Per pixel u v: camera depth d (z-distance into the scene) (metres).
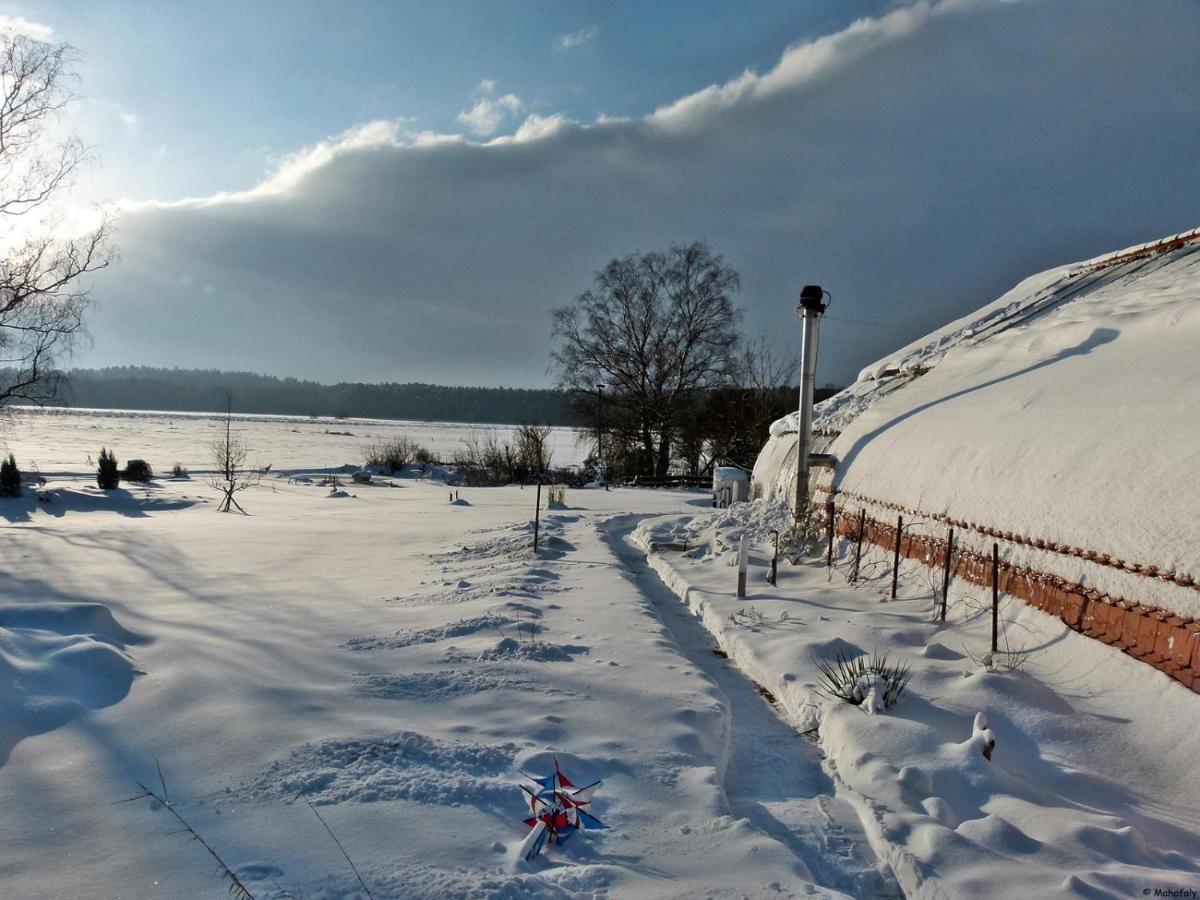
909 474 9.27
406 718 4.93
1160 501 5.51
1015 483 7.22
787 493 13.60
